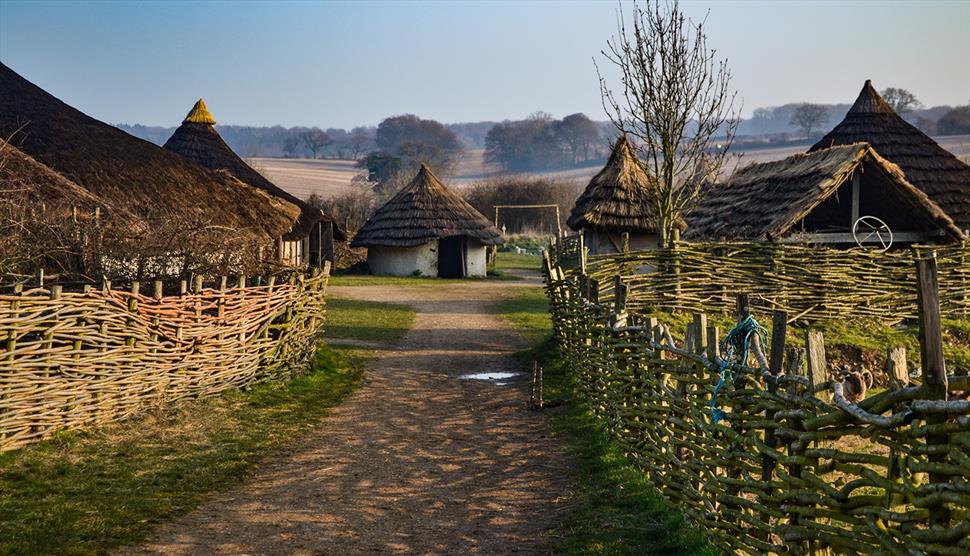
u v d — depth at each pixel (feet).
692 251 58.75
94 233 45.11
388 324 75.00
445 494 28.25
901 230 72.28
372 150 626.23
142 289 42.60
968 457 13.41
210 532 24.31
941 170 85.10
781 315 19.38
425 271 141.49
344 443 35.06
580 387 42.32
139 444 32.83
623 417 31.35
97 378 33.78
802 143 526.98
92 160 81.71
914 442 14.60
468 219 143.95
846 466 16.84
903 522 14.71
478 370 53.16
